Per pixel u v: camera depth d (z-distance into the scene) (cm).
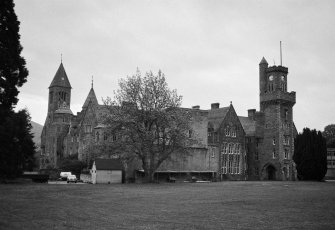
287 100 9675
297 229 2062
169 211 2755
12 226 2088
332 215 2541
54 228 2062
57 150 12200
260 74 10088
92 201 3394
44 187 5094
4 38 3669
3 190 4503
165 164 7900
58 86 14275
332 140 13825
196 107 9688
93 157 7694
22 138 5547
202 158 8481
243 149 9331
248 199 3588
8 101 3703
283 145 9525
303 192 4394
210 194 4144
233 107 9356
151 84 6378
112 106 6406
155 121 6353
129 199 3597
